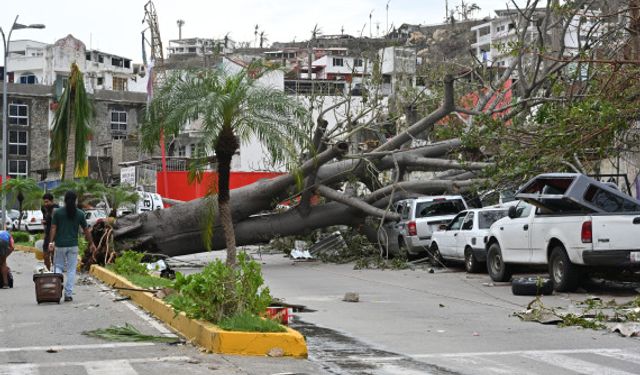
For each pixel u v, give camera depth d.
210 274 12.09
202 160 16.77
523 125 28.17
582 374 9.73
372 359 10.80
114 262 26.47
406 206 31.27
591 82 24.95
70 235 18.02
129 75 124.44
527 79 32.44
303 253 35.09
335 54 111.06
